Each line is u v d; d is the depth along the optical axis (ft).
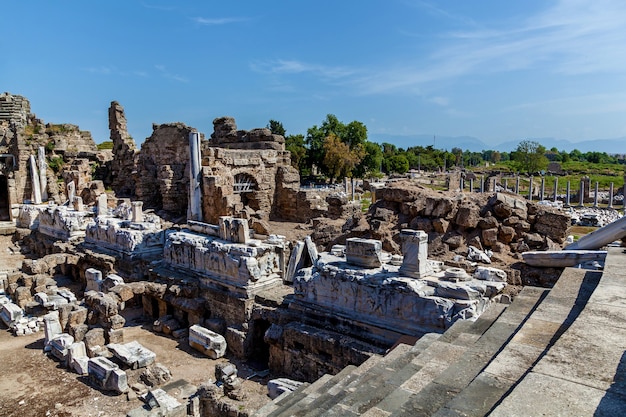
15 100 201.77
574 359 19.80
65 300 79.77
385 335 51.01
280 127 358.02
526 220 70.64
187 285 73.61
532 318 26.02
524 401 16.99
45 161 172.14
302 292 60.44
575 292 29.99
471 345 27.76
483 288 47.65
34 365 60.39
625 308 25.05
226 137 169.99
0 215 169.68
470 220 70.18
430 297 47.93
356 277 54.34
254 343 65.41
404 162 410.72
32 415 48.42
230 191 120.47
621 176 313.94
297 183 154.92
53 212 123.13
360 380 28.89
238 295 67.82
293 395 33.81
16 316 75.25
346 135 325.01
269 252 70.79
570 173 334.65
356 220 83.25
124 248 94.84
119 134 185.37
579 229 121.80
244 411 43.60
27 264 93.30
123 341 68.64
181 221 135.85
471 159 581.94
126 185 181.57
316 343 53.88
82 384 55.06
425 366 25.95
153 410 43.80
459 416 17.57
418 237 51.13
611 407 16.15
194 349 66.08
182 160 157.48
